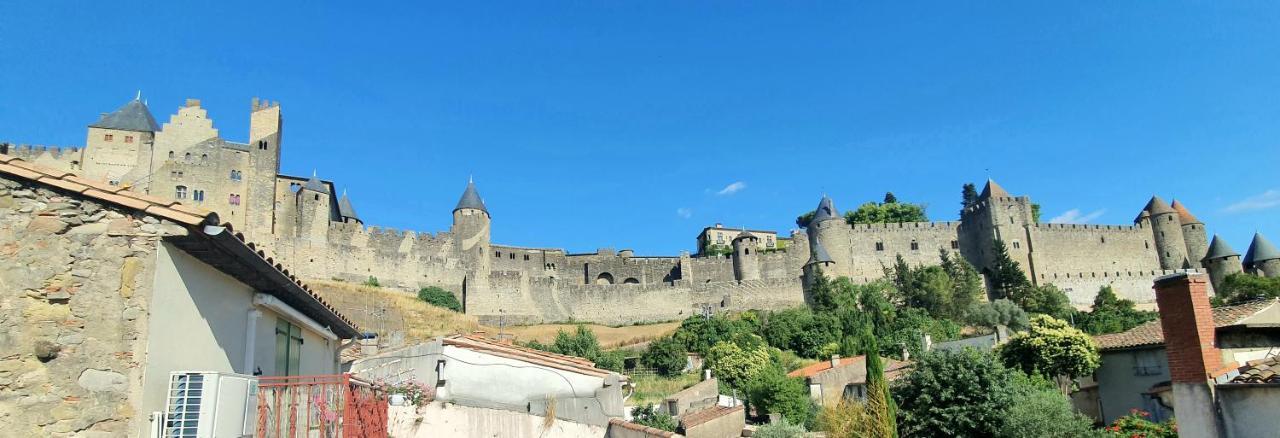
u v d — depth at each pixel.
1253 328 17.52
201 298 10.19
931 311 92.25
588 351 69.12
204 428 8.79
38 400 8.38
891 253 114.12
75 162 81.62
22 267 8.70
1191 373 14.85
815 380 49.12
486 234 101.75
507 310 97.19
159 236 9.15
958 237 116.56
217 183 85.19
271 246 85.06
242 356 11.60
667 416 35.53
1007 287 104.19
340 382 12.19
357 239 91.44
